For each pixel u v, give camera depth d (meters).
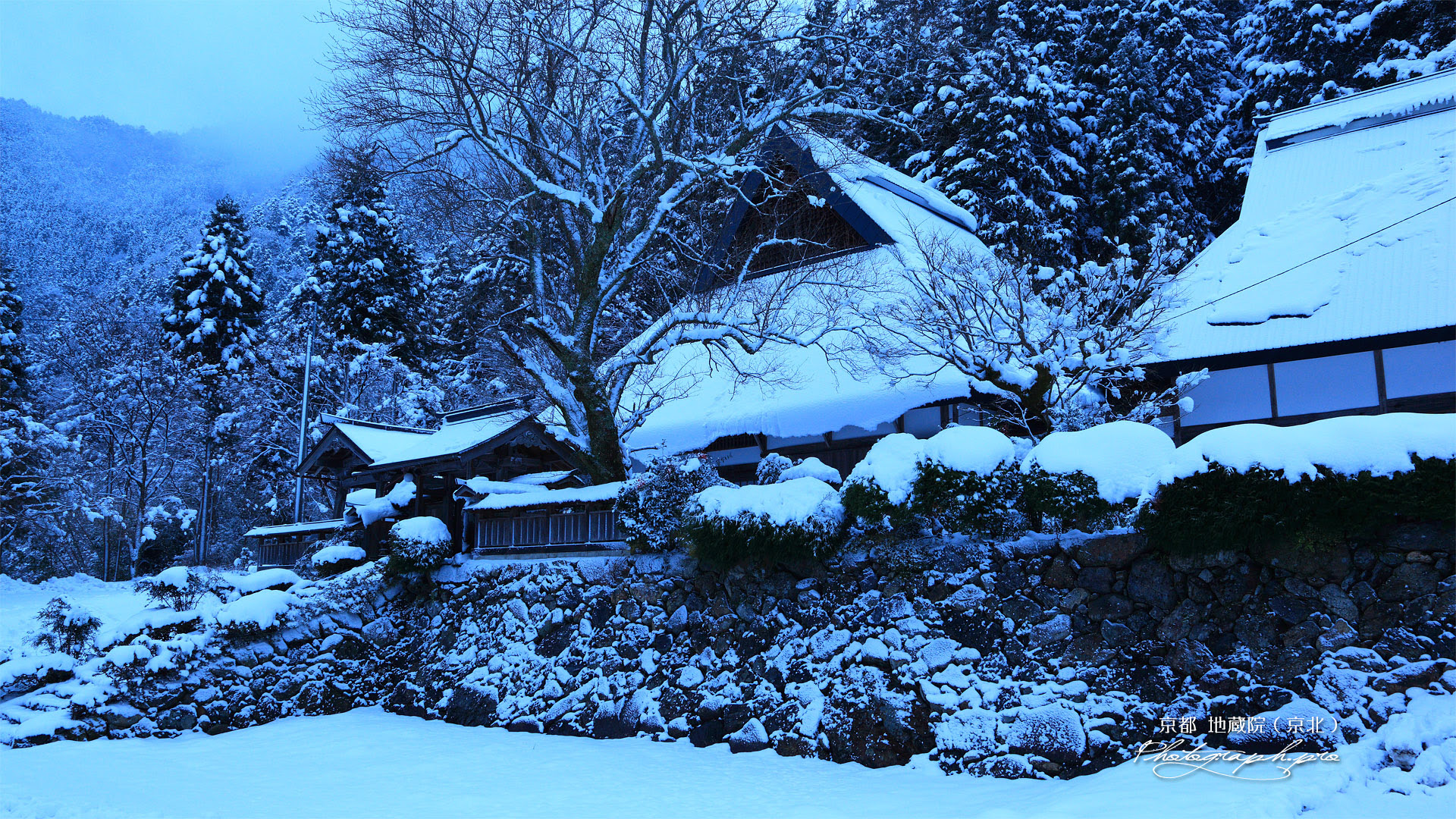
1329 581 9.45
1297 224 19.27
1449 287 15.14
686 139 21.66
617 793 10.91
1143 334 15.46
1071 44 38.72
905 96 36.00
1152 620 10.36
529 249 21.61
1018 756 10.20
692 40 19.77
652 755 12.90
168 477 50.47
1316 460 9.23
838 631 12.66
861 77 23.17
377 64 18.92
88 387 49.88
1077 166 35.25
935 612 11.83
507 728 15.45
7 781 12.59
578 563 16.73
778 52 21.45
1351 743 8.64
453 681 17.25
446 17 18.80
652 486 15.45
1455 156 18.70
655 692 14.32
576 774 12.00
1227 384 17.05
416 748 14.35
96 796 11.53
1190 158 36.97
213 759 14.17
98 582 42.34
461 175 21.70
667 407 23.45
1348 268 16.94
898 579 12.31
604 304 19.86
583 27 20.36
